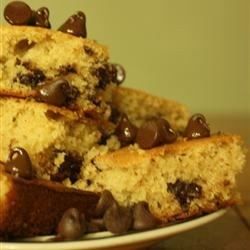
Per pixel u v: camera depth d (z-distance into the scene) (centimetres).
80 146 33
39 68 32
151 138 31
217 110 71
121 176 30
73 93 32
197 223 28
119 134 34
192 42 69
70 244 25
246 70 70
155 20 67
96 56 33
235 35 70
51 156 32
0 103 32
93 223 27
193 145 31
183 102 70
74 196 28
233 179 32
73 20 33
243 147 32
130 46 67
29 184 27
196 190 31
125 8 66
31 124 32
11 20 33
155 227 28
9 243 25
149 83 69
